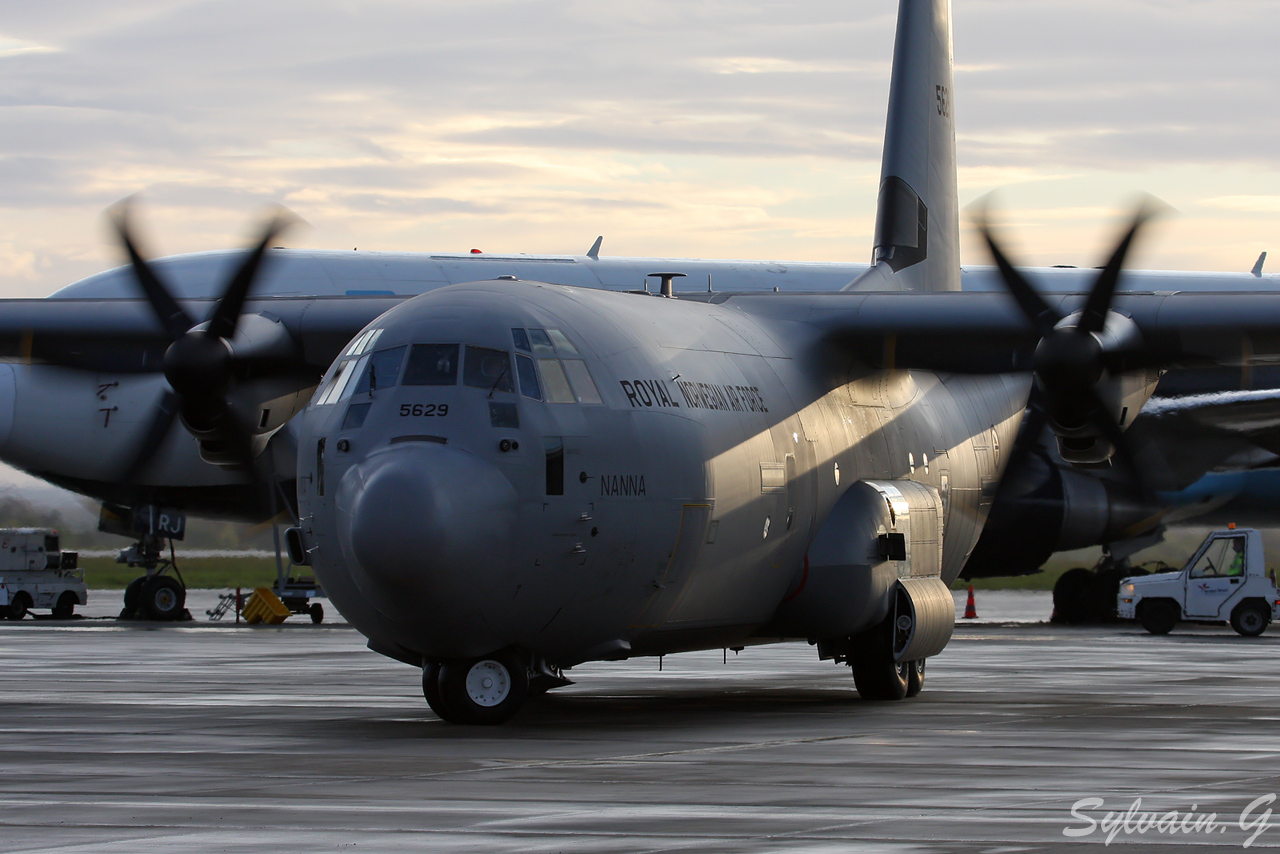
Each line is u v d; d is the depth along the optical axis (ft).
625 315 195.11
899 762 143.64
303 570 474.90
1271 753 150.82
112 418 403.54
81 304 246.47
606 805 117.39
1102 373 207.10
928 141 291.58
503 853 98.22
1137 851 99.86
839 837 103.96
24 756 148.25
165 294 224.74
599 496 176.14
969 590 512.63
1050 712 196.24
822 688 237.66
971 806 117.08
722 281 472.85
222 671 269.03
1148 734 168.25
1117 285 207.21
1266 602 391.24
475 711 177.37
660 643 194.59
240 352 215.10
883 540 216.95
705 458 189.26
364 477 168.76
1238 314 211.61
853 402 231.50
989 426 274.36
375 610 171.83
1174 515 449.89
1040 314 218.59
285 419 225.76
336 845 100.78
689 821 110.22
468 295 184.44
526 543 170.50
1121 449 220.43
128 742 160.15
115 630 416.87
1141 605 401.90
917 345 227.61
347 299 233.96
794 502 207.10
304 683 242.17
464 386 174.29
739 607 202.28
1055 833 105.81
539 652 179.73
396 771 136.87
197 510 446.19
